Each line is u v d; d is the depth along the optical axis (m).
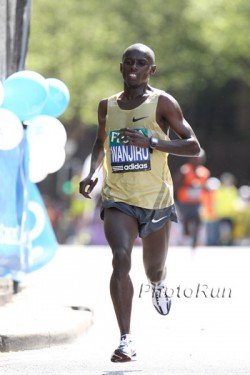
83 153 90.31
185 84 76.00
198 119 92.25
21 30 23.16
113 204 16.09
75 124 78.88
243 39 70.62
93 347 18.70
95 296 25.47
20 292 24.73
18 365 16.70
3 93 19.73
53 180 86.50
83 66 71.69
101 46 71.56
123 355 15.28
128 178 16.16
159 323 21.34
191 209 39.44
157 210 16.23
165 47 72.00
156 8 71.69
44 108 22.00
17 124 20.08
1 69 22.14
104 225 16.16
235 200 60.44
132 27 71.75
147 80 16.30
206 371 16.03
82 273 31.36
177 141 16.02
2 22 22.12
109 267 33.78
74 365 16.66
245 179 94.38
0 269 21.14
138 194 16.09
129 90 16.28
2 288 22.19
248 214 60.41
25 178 21.72
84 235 53.97
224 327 20.83
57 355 17.77
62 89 21.86
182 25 71.81
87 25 71.31
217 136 93.50
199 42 71.75
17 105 20.55
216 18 70.56
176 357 17.39
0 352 17.88
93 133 90.25
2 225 20.92
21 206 21.64
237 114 92.75
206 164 93.88
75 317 20.48
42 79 20.47
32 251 22.31
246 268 33.41
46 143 21.58
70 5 71.25
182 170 39.91
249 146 94.06
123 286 15.55
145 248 16.80
